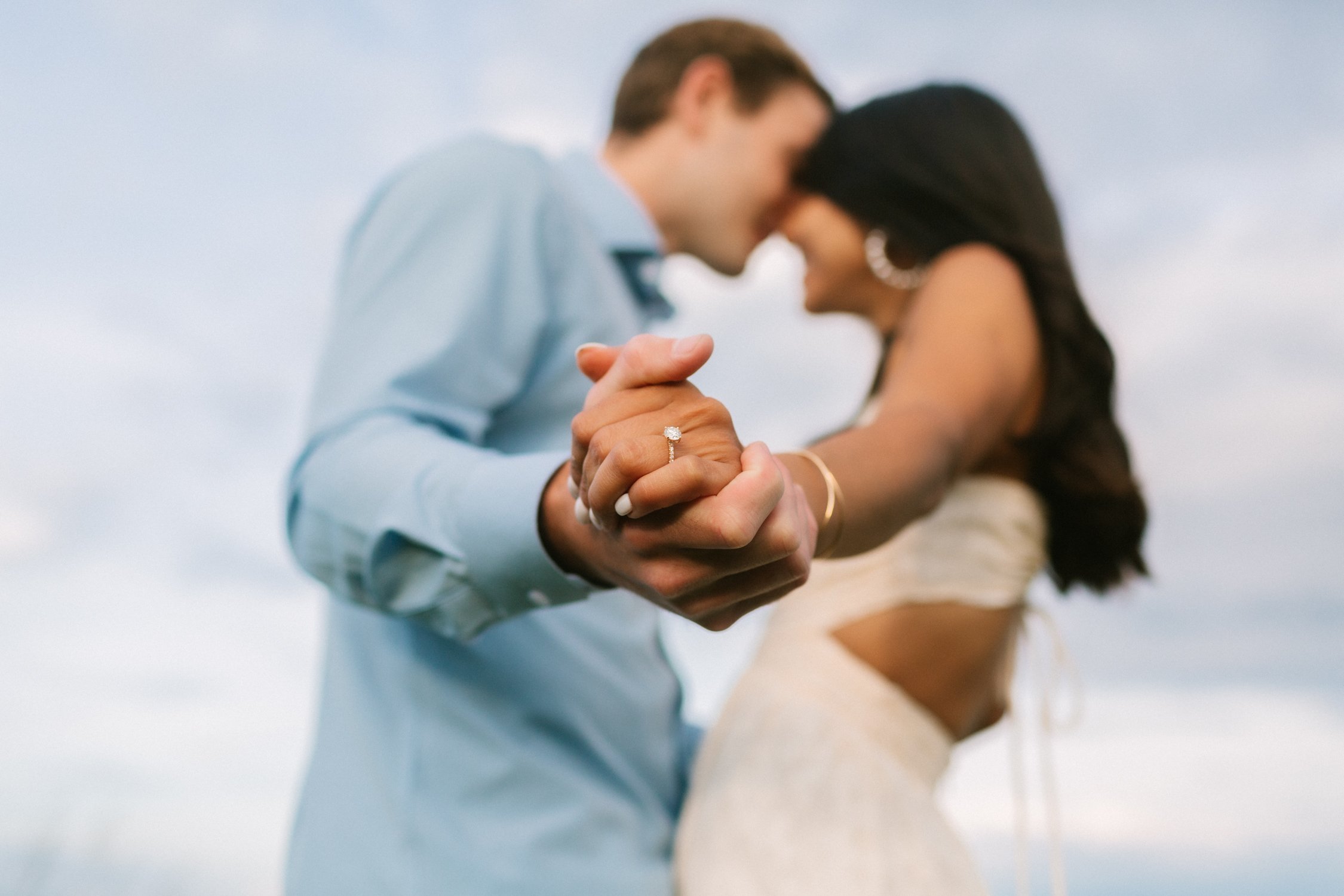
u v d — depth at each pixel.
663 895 1.16
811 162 1.59
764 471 0.59
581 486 0.68
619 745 1.19
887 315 1.50
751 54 1.71
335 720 1.18
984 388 1.06
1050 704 1.37
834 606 1.29
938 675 1.26
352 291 1.17
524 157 1.29
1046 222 1.34
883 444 0.86
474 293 1.16
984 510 1.28
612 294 1.38
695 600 0.66
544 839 1.08
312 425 1.10
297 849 1.16
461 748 1.09
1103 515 1.30
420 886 1.05
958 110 1.42
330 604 1.25
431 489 0.92
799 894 1.09
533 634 1.15
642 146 1.73
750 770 1.18
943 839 1.16
